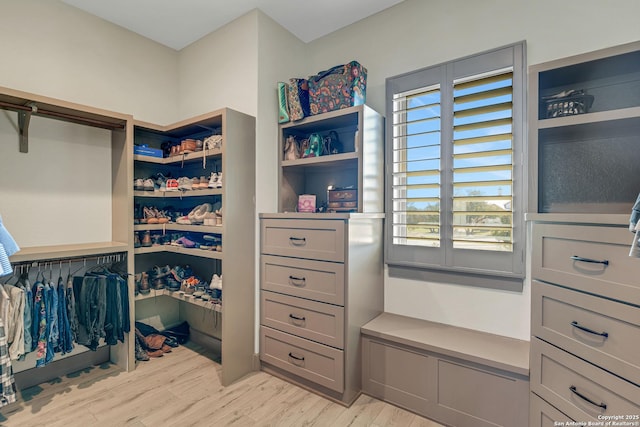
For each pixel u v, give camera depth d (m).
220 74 2.51
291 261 2.12
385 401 1.91
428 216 2.09
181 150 2.45
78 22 2.28
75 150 2.29
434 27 2.12
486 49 1.93
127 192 2.28
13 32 2.00
